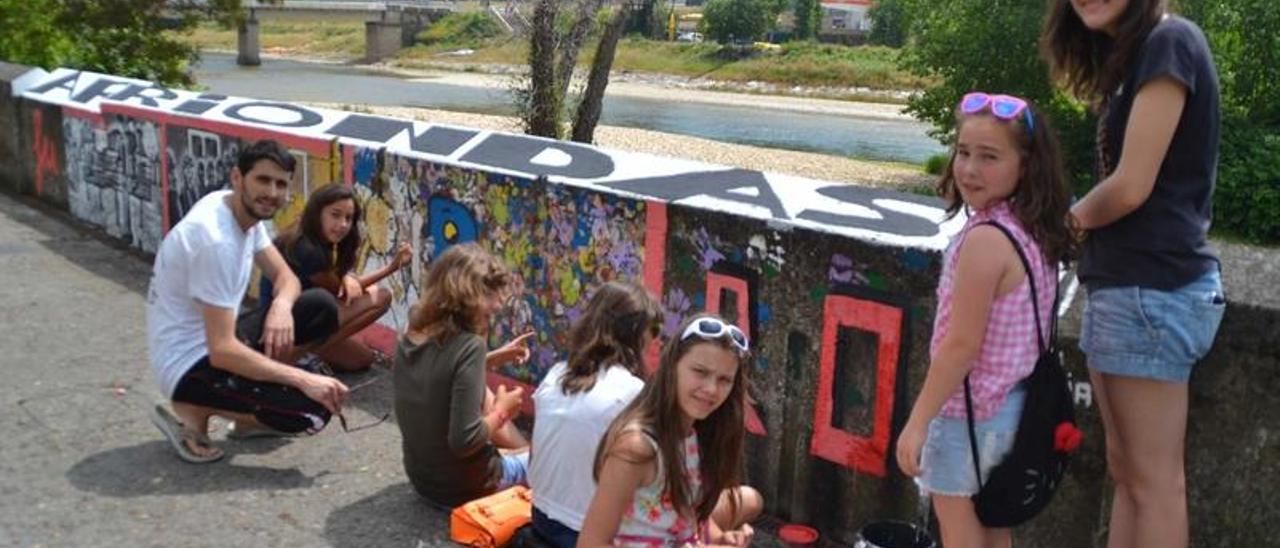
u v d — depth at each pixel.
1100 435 3.49
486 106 43.69
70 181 9.02
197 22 22.84
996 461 2.90
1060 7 3.10
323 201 5.30
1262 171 20.41
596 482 3.27
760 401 4.32
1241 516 3.35
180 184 7.48
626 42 70.50
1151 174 2.84
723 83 62.03
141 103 8.11
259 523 4.18
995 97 2.85
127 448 4.79
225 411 4.67
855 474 4.08
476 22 74.12
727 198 4.54
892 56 61.16
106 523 4.14
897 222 4.11
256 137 6.71
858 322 3.98
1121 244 3.00
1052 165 2.83
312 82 55.09
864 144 37.59
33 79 9.78
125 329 6.34
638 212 4.64
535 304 5.19
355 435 5.03
